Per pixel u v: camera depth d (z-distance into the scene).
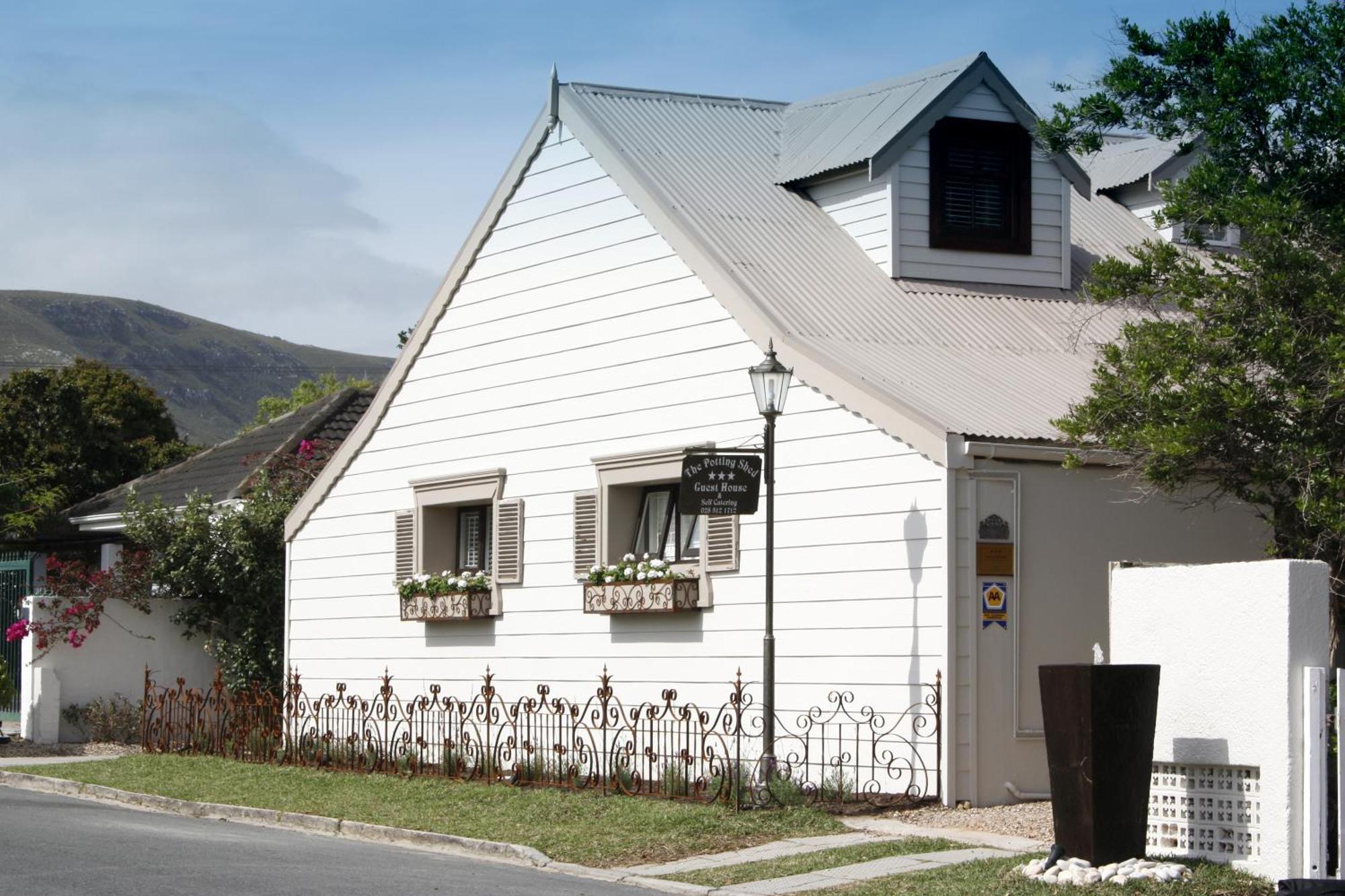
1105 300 14.80
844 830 13.16
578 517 18.19
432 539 20.50
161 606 23.41
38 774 18.16
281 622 23.64
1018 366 16.41
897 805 14.05
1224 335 13.18
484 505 20.22
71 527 29.69
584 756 16.41
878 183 17.97
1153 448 12.77
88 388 41.72
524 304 19.34
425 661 20.23
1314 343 13.04
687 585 16.67
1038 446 14.43
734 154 19.27
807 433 15.63
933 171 18.06
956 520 14.21
